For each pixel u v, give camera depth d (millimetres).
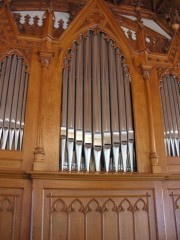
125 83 5828
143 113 5609
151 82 6000
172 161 5469
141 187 4973
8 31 5621
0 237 4398
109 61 5953
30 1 7219
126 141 5273
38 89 5332
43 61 5480
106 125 5242
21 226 4477
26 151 4895
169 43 6574
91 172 4824
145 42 6191
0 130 4938
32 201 4531
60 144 5023
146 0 7918
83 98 5430
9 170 4629
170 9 7512
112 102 5516
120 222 4730
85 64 5773
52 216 4543
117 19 6746
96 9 6223
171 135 5664
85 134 5113
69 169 4871
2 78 5309
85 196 4742
